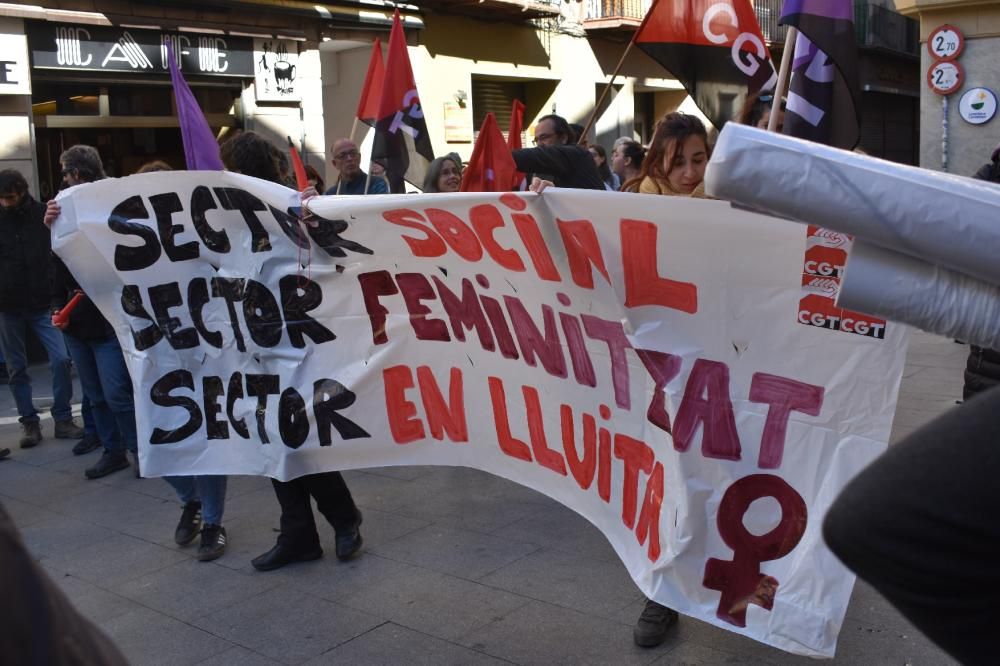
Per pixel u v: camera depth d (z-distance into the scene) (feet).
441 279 12.60
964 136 47.67
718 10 14.76
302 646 12.23
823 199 4.10
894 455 3.57
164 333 14.39
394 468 19.30
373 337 13.43
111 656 3.61
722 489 9.96
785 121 12.43
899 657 11.34
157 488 18.92
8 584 3.23
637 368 10.53
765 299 9.65
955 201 3.94
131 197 14.16
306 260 13.46
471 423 12.92
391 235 12.73
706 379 10.00
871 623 12.19
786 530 9.77
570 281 10.90
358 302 13.41
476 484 18.13
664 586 10.29
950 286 4.08
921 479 3.42
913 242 4.01
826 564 9.57
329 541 15.61
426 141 18.37
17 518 17.53
